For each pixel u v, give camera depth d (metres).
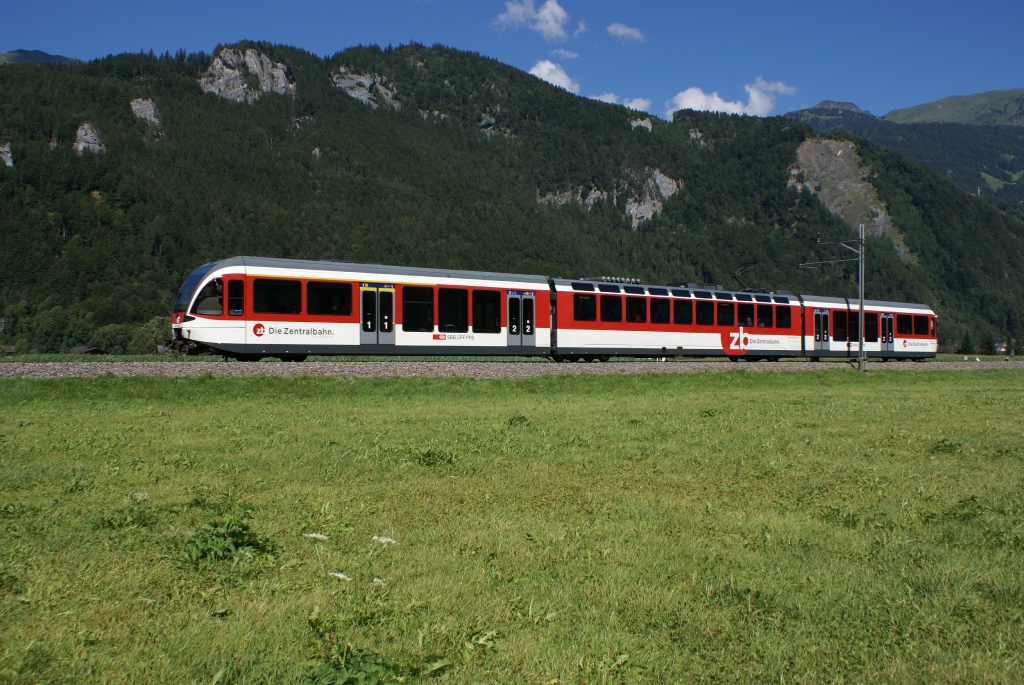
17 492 9.70
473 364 28.30
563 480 10.86
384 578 6.68
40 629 5.53
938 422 18.11
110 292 153.88
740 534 8.12
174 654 5.18
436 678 4.91
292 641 5.41
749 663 5.18
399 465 11.80
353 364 26.00
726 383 31.45
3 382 20.67
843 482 10.88
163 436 14.59
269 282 26.84
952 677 4.97
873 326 46.75
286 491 9.99
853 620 5.87
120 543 7.54
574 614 5.94
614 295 35.09
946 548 7.65
